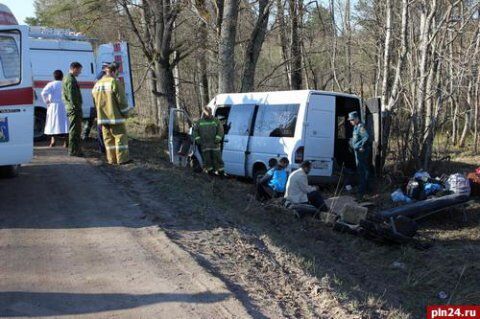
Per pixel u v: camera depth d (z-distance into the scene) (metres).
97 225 6.66
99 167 10.00
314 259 6.67
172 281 5.01
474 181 10.70
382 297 5.87
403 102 13.93
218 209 8.11
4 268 5.22
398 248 7.95
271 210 9.20
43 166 10.03
